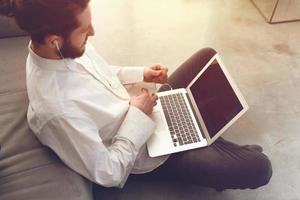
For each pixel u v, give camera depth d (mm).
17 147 1001
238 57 1881
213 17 2180
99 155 849
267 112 1581
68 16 694
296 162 1378
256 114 1573
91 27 790
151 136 1087
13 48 1408
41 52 773
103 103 929
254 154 1072
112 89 998
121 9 2260
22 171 926
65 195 872
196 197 1266
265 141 1461
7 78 1276
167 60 1879
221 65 1155
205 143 1073
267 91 1684
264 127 1516
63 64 808
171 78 1315
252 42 1980
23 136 1034
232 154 1068
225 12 2219
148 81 1242
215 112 1080
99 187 1273
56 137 841
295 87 1700
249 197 1268
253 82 1731
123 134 943
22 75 1289
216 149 1077
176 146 1063
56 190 879
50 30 706
